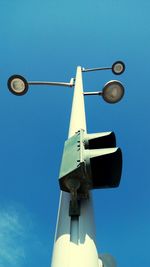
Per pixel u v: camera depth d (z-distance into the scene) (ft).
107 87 20.24
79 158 10.64
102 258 11.16
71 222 10.60
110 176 11.22
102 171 11.23
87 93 20.43
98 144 11.94
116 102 20.66
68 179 10.69
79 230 10.25
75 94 17.63
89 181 10.77
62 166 11.07
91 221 10.69
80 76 20.15
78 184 10.65
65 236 10.11
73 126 14.79
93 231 10.48
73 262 9.30
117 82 20.21
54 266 9.50
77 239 10.09
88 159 10.55
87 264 9.32
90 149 11.46
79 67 21.94
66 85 22.81
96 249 10.05
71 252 9.60
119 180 11.05
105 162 11.30
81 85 18.79
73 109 16.28
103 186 11.11
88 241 9.96
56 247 10.02
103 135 11.83
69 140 12.12
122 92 20.39
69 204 11.09
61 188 10.95
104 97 20.40
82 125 14.82
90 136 11.82
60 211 11.21
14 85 22.91
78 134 12.01
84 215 10.68
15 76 22.76
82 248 9.71
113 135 12.00
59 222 10.81
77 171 10.49
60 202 11.67
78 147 11.30
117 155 10.98
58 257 9.63
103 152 10.68
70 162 10.92
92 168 11.10
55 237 10.60
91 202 11.41
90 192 11.73
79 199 11.18
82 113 15.81
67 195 11.55
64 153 11.58
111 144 11.99
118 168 11.03
